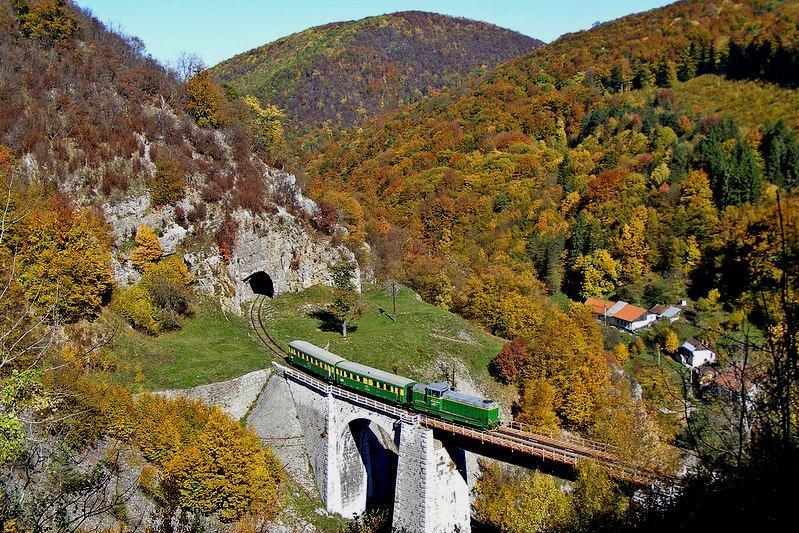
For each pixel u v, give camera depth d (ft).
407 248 439.22
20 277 180.45
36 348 149.18
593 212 447.42
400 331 276.41
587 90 607.78
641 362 306.55
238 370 211.41
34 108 256.52
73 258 203.10
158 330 235.40
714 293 291.99
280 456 197.26
